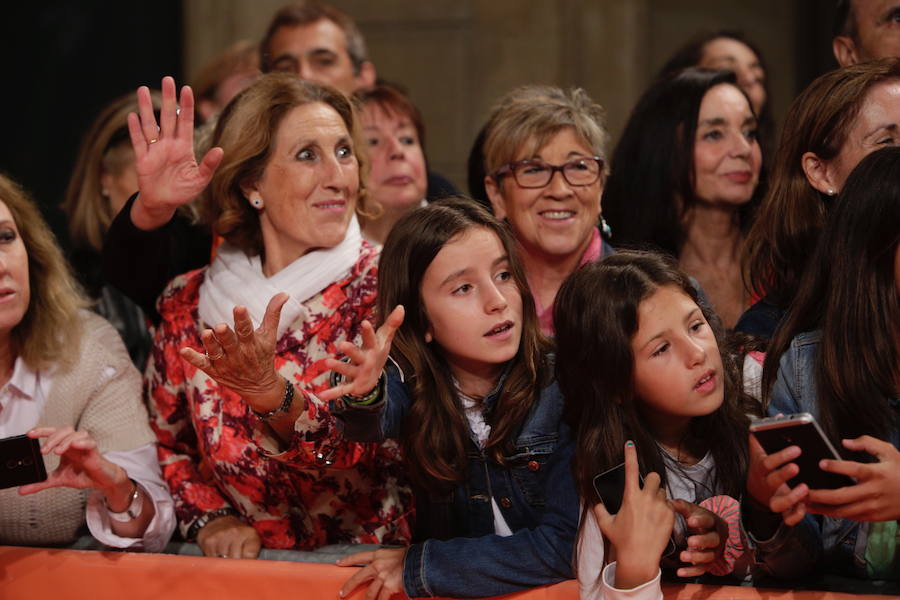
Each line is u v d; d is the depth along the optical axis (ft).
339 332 9.91
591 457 8.10
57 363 9.97
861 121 9.86
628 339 8.07
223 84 17.85
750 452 7.56
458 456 8.59
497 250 8.61
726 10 23.54
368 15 24.48
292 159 9.92
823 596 7.44
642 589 7.36
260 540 9.60
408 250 8.65
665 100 12.87
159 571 8.78
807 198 10.21
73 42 25.32
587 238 11.80
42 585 9.07
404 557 8.27
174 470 10.16
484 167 12.19
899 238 7.95
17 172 25.52
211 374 7.90
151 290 10.90
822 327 8.47
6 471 8.41
